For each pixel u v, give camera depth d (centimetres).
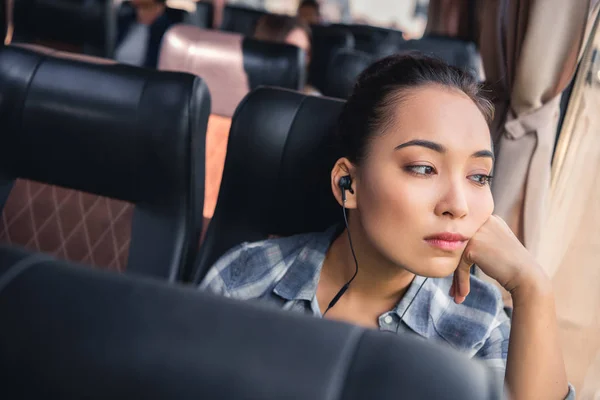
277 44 214
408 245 84
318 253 102
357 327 27
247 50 213
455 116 83
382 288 97
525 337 88
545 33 153
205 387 24
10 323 25
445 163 83
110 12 319
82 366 25
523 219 159
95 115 128
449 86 86
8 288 26
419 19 826
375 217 86
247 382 24
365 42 462
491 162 85
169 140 125
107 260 133
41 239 137
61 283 26
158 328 25
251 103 124
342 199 92
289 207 122
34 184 138
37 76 131
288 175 121
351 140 89
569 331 151
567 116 160
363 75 94
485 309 101
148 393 24
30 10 320
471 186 85
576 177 157
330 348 25
